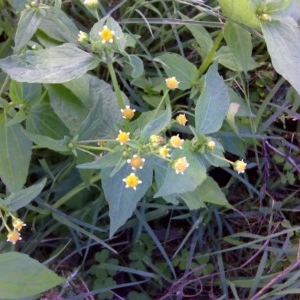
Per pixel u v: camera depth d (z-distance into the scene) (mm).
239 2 226
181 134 295
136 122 228
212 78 201
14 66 199
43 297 248
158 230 295
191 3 287
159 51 310
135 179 191
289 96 303
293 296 282
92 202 268
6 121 228
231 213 304
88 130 213
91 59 201
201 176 190
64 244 275
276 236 283
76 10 302
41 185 199
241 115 270
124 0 281
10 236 201
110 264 272
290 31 234
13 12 274
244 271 291
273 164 313
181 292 271
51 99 231
